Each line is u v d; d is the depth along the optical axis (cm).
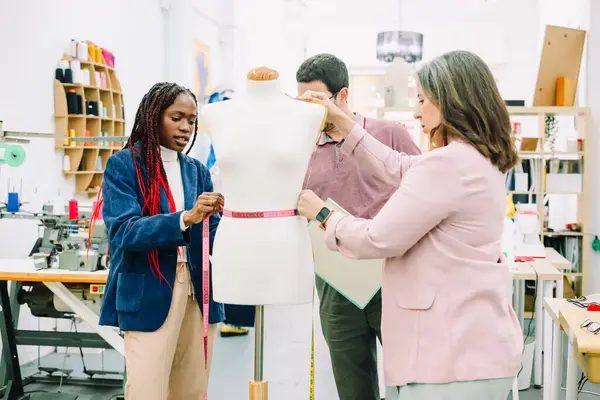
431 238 181
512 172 646
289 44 1190
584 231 643
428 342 179
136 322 229
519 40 1091
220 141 195
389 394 364
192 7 790
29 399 397
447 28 1120
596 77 646
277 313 651
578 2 709
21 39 475
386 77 682
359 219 189
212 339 258
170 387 255
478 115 180
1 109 453
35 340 390
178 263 240
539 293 435
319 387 429
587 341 246
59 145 522
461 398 177
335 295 262
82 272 348
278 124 192
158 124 240
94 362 493
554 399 307
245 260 192
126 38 662
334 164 262
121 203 229
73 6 549
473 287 179
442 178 176
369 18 1156
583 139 643
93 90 558
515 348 183
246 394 409
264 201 192
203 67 868
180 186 249
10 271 348
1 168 448
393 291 187
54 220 365
